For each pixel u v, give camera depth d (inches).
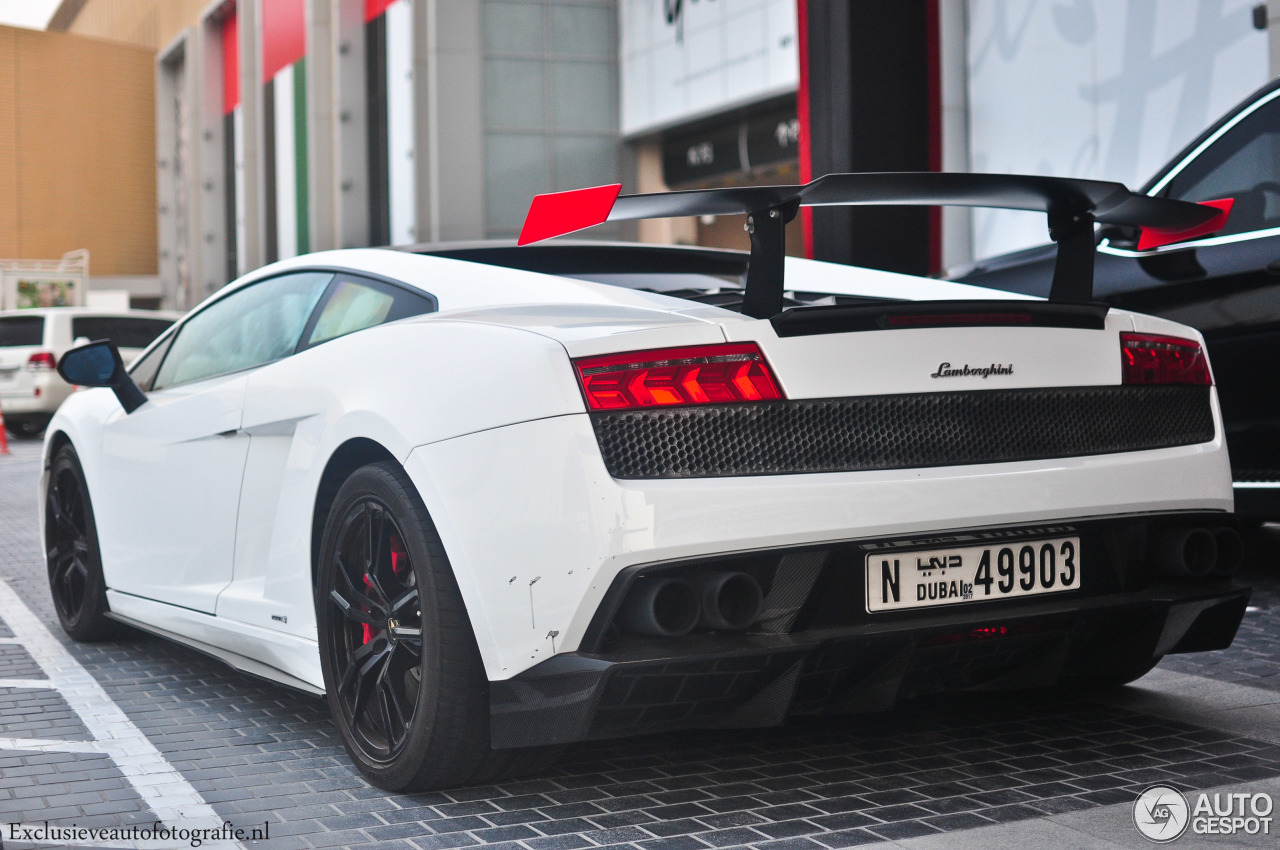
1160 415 94.4
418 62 840.3
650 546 76.7
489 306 97.3
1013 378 87.3
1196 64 366.6
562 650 78.8
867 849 77.5
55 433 154.3
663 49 757.3
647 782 91.7
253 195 1259.2
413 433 87.0
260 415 108.0
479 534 81.8
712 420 79.6
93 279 1852.9
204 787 94.7
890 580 83.0
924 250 420.5
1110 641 95.7
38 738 109.8
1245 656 128.2
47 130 1825.8
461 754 86.7
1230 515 96.6
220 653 119.5
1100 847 76.8
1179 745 98.0
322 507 99.8
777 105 674.2
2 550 238.5
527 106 815.1
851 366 82.5
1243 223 153.9
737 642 79.4
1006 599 86.7
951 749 98.1
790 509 79.4
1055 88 427.2
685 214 84.6
